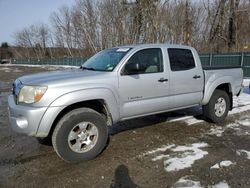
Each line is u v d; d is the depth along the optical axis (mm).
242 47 28328
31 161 4195
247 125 6016
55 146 3936
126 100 4531
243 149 4594
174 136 5258
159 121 6234
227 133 5453
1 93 12008
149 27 28578
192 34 30484
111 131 5543
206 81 5785
